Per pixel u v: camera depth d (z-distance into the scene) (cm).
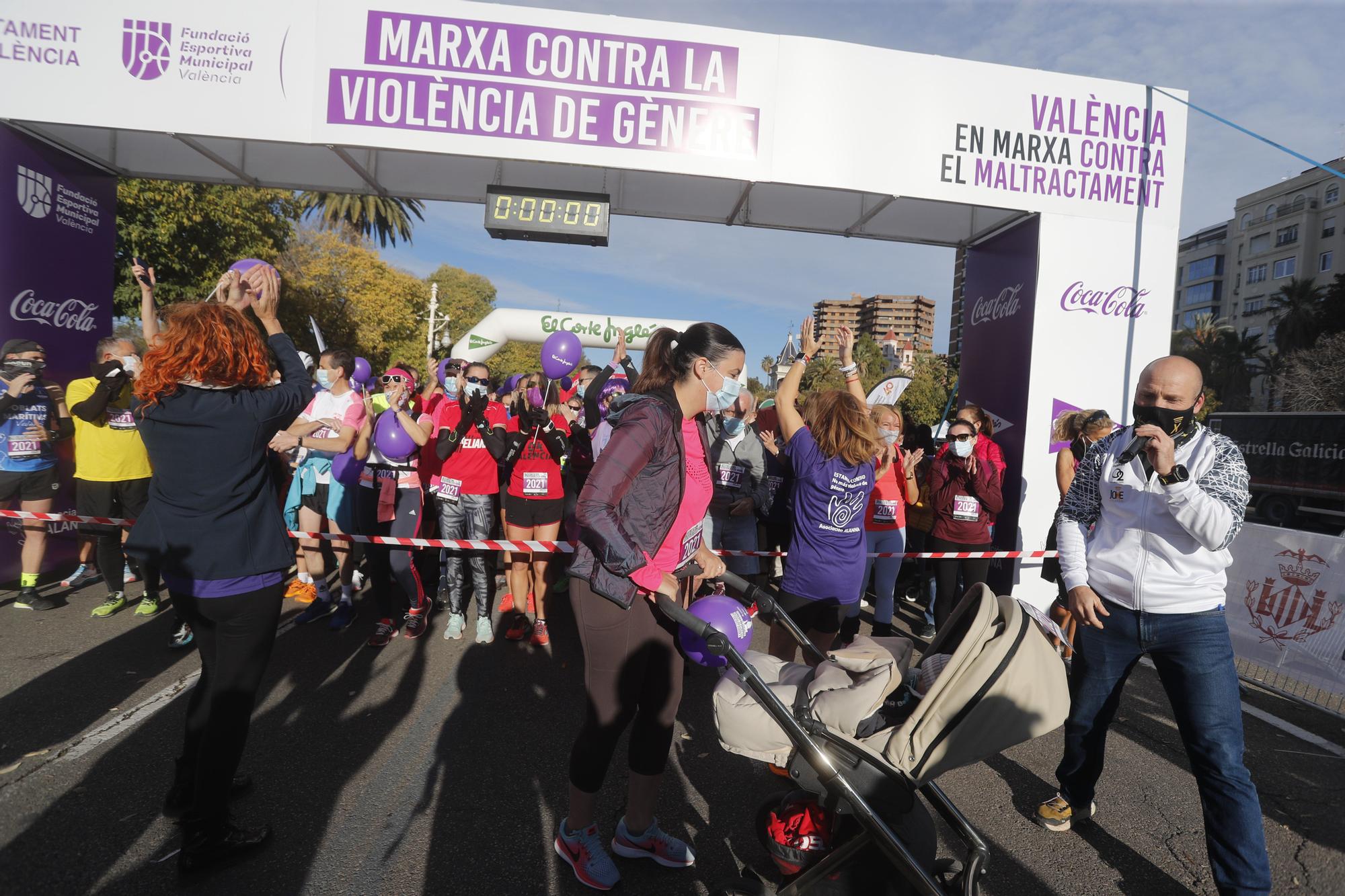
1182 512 242
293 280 2462
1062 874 271
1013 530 626
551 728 375
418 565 632
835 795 195
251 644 245
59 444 614
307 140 559
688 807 308
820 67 584
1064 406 619
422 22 560
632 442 222
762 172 580
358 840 270
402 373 485
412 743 352
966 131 597
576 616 242
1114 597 270
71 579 605
